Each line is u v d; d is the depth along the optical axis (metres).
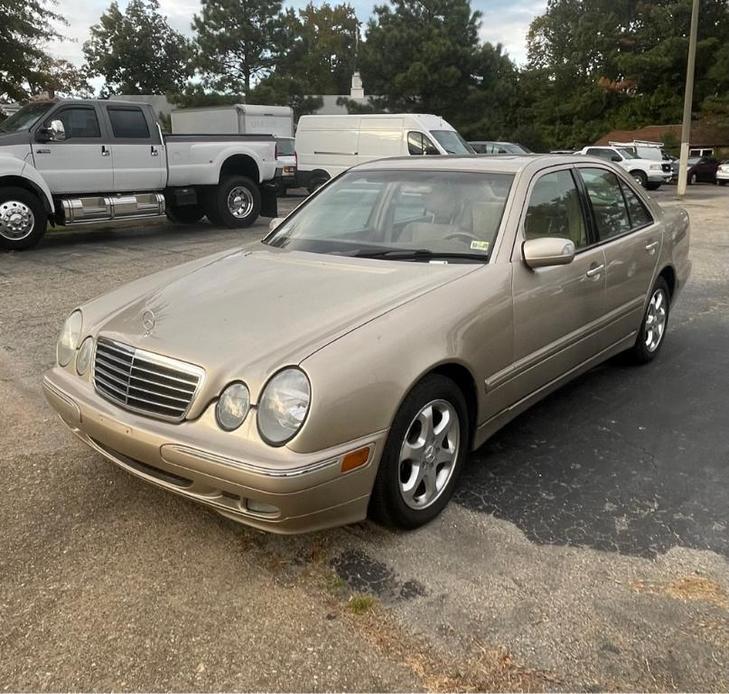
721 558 2.91
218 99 39.72
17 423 4.17
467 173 3.97
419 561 2.86
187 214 13.70
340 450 2.58
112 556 2.88
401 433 2.83
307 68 46.84
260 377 2.59
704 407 4.49
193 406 2.67
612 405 4.51
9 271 8.80
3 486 3.42
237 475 2.51
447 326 3.01
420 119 18.19
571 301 3.88
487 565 2.84
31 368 5.16
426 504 3.09
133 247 10.88
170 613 2.55
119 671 2.29
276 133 27.31
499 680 2.26
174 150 11.87
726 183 29.42
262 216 15.59
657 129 43.41
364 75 34.91
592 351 4.30
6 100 21.88
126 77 51.38
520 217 3.63
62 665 2.31
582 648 2.39
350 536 3.03
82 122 10.68
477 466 3.69
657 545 3.00
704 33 46.16
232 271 3.58
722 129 41.38
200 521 3.14
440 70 32.88
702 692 2.22
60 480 3.48
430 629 2.48
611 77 49.38
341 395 2.57
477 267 3.39
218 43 43.12
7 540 2.98
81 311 3.45
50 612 2.55
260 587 2.70
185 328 2.93
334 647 2.39
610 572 2.81
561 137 49.41
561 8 56.47
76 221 10.81
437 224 3.74
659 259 5.00
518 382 3.55
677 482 3.54
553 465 3.71
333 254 3.73
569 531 3.09
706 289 7.94
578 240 4.11
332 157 19.95
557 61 54.44
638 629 2.49
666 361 5.39
